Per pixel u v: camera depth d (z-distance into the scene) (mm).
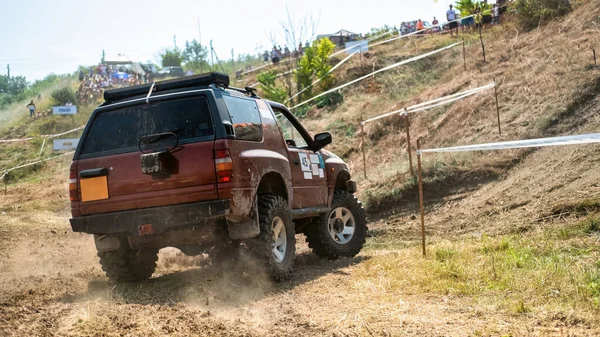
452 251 7016
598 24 18266
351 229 8453
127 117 6113
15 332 4160
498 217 9523
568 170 10273
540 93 14633
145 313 4738
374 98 23953
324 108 24969
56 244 10469
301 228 7898
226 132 5762
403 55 28078
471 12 28547
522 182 10734
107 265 6352
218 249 6344
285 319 4609
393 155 16547
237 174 5750
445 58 25469
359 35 34969
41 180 26125
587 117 12359
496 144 6020
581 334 3770
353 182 8594
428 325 4203
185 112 5941
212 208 5609
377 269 6570
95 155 6039
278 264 6301
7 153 31922
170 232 5992
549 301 4598
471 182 12000
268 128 6809
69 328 4270
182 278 6500
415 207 11961
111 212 5922
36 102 43125
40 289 5973
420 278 5715
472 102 16328
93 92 41688
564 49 16734
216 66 54031
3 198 20938
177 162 5738
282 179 6699
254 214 5934
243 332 4223
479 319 4289
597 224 7488
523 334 3842
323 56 27203
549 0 22547
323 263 7824
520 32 22859
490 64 20078
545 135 12555
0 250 9641
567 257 6027
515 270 5691
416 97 20547
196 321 4500
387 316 4523
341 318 4512
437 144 15258
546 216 8648
